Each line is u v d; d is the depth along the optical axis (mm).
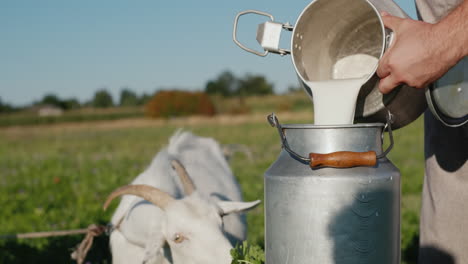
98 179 10406
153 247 3246
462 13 2123
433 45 2158
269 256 2215
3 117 62250
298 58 2584
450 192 3115
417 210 7066
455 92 2504
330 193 2027
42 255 5203
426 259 3326
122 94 102375
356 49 2709
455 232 3131
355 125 2080
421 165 11578
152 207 3648
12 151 21266
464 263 3127
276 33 2562
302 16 2418
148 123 54781
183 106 63125
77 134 38031
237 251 2795
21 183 10117
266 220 2238
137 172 11570
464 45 2139
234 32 2682
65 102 96062
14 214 7332
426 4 3055
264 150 16797
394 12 2631
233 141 22297
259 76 108688
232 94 108125
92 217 6770
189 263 3188
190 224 3170
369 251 2047
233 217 4430
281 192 2127
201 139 5613
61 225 6418
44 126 57188
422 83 2256
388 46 2291
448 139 3086
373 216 2043
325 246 2049
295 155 2107
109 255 4746
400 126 2818
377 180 2043
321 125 2092
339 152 2014
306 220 2062
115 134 35688
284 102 75812
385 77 2322
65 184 9938
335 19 2582
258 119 50125
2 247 5355
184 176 3682
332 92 2410
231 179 5305
